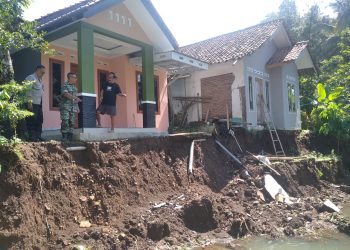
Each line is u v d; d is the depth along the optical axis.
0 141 6.72
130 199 8.54
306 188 13.75
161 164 10.29
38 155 7.45
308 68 22.08
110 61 13.74
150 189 9.25
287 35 20.03
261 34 18.84
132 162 9.38
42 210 6.86
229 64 17.45
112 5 10.38
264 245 8.43
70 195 7.52
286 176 13.21
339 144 20.02
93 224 7.49
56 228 6.88
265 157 13.91
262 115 18.34
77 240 6.82
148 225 7.82
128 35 11.74
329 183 15.29
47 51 9.54
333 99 20.48
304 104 25.08
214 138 13.64
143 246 7.36
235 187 11.41
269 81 19.66
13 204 6.39
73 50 12.23
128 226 7.69
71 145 8.34
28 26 8.96
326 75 25.69
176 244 7.78
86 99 9.91
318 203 11.83
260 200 11.20
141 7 11.51
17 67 11.37
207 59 18.00
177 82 18.95
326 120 19.67
